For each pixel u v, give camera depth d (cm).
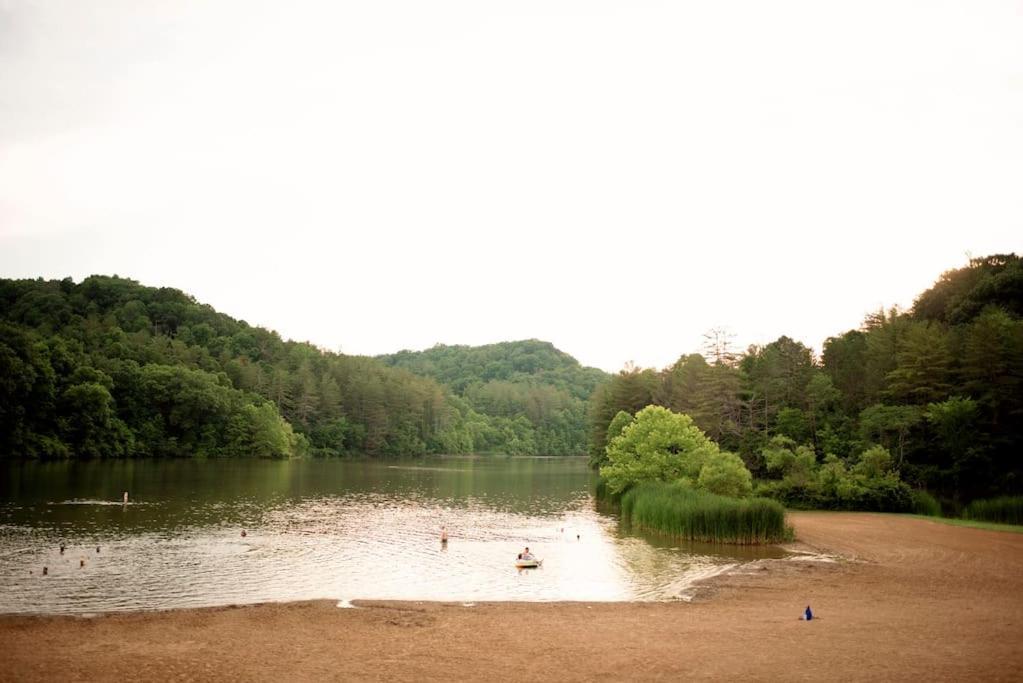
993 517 6569
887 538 5469
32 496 6862
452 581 3941
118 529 5203
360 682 2083
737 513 5212
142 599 3359
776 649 2453
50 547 4475
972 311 9844
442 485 10431
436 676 2150
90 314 19550
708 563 4491
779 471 8725
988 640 2575
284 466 13212
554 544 5197
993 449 7544
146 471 10331
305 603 3238
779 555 4775
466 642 2580
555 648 2488
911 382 8506
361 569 4194
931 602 3397
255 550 4641
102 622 2859
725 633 2714
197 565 4134
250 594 3534
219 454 15025
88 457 12538
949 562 4506
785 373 10625
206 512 6294
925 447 8125
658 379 13450
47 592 3438
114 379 14038
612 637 2658
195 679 2111
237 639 2608
